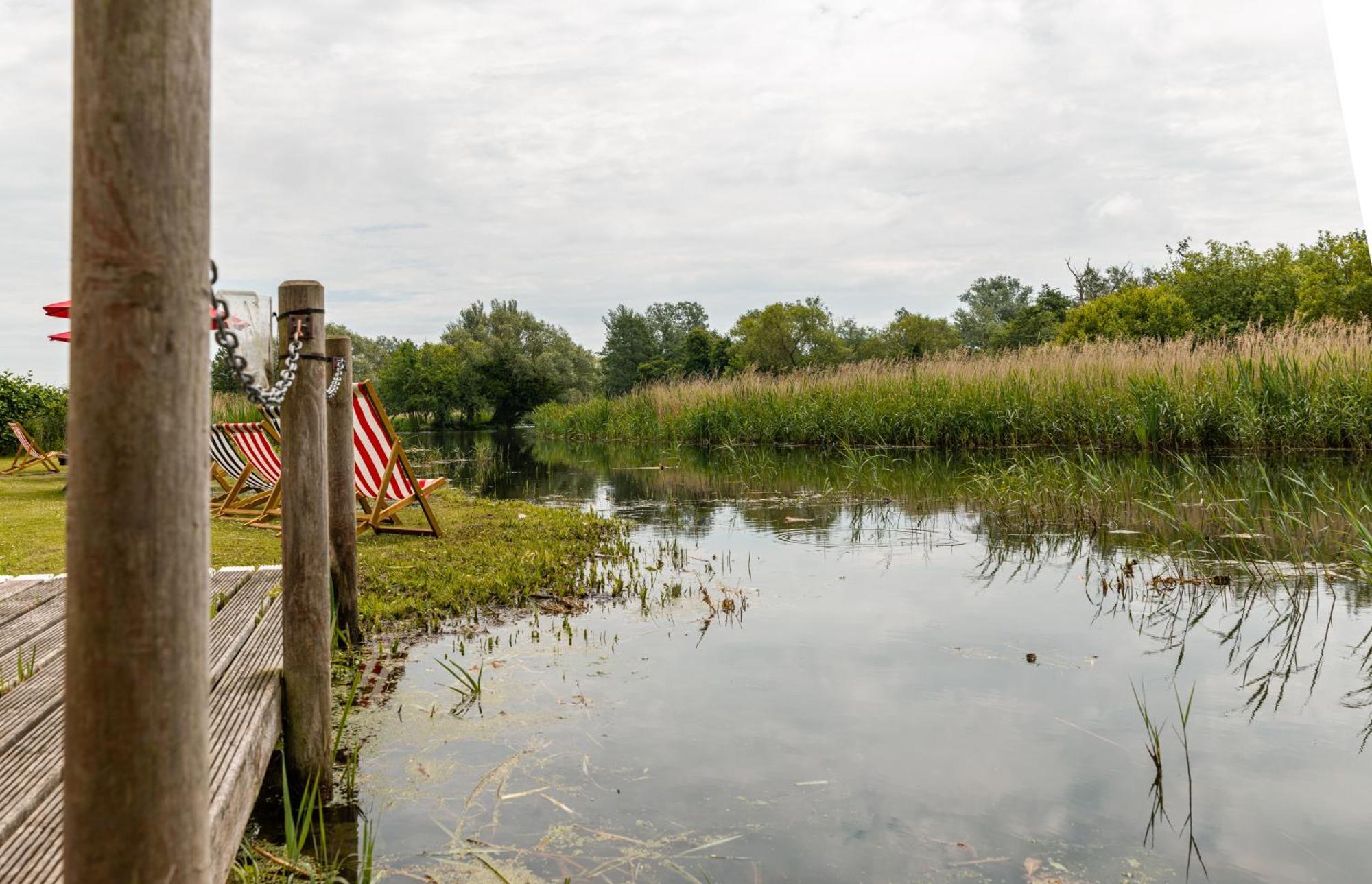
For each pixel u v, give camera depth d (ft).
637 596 19.22
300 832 9.12
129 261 4.36
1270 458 41.65
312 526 10.33
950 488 36.81
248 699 9.73
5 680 10.63
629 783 10.05
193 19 4.56
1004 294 397.39
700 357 234.58
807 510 32.17
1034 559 22.06
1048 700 12.42
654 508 34.19
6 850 6.79
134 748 4.48
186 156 4.51
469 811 9.48
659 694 12.93
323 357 10.81
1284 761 10.28
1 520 28.53
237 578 16.69
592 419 97.14
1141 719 11.62
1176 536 23.98
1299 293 130.21
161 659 4.52
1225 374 48.44
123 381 4.37
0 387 60.39
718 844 8.65
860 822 9.05
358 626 16.01
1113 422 50.19
